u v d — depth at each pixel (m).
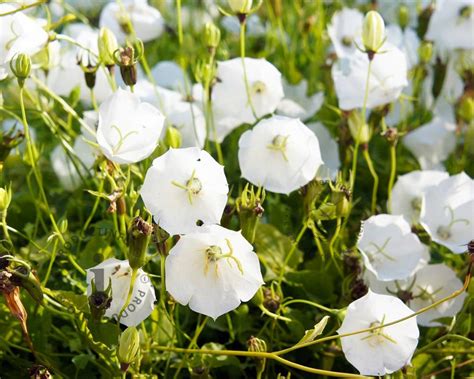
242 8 0.86
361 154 0.97
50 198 0.95
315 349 0.85
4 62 0.83
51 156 0.98
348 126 0.93
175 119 0.93
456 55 1.04
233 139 0.97
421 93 1.06
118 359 0.77
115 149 0.79
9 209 0.93
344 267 0.85
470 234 0.87
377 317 0.79
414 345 0.79
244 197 0.80
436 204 0.87
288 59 1.10
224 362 0.84
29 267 0.78
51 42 0.89
